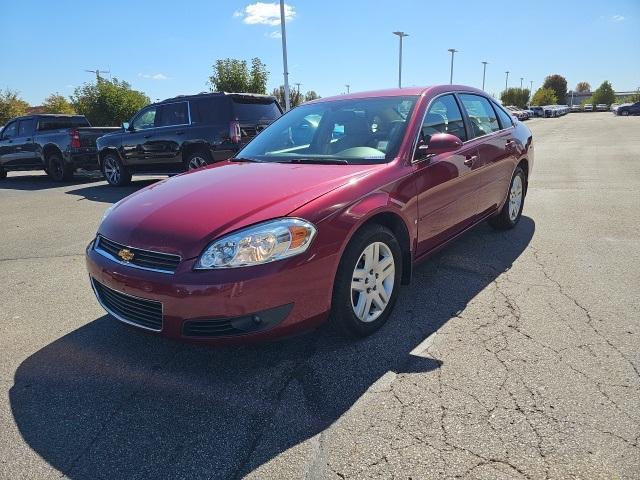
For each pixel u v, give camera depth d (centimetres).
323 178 307
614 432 221
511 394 251
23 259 534
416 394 256
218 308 250
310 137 397
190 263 255
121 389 274
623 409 236
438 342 308
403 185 329
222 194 295
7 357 316
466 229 439
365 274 305
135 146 1023
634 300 358
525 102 9006
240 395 263
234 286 247
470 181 421
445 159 380
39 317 377
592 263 439
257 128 934
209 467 213
